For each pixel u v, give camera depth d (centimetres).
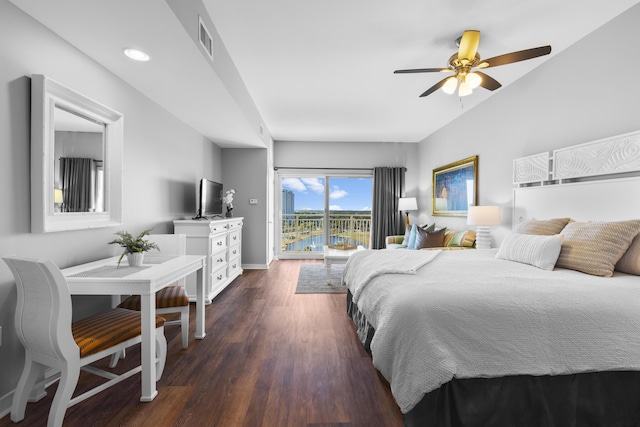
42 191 177
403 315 149
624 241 191
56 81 188
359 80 354
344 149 661
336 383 192
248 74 339
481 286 163
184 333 238
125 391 183
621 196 224
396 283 182
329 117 495
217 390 184
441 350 133
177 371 206
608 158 235
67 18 175
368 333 226
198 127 422
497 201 387
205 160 477
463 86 265
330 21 242
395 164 667
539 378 138
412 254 282
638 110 221
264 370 207
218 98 307
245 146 552
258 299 372
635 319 139
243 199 566
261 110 463
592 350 135
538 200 304
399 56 298
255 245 567
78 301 212
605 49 245
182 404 171
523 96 339
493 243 394
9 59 162
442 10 228
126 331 167
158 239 277
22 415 155
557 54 292
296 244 693
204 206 404
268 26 249
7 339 163
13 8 164
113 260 231
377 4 222
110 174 244
